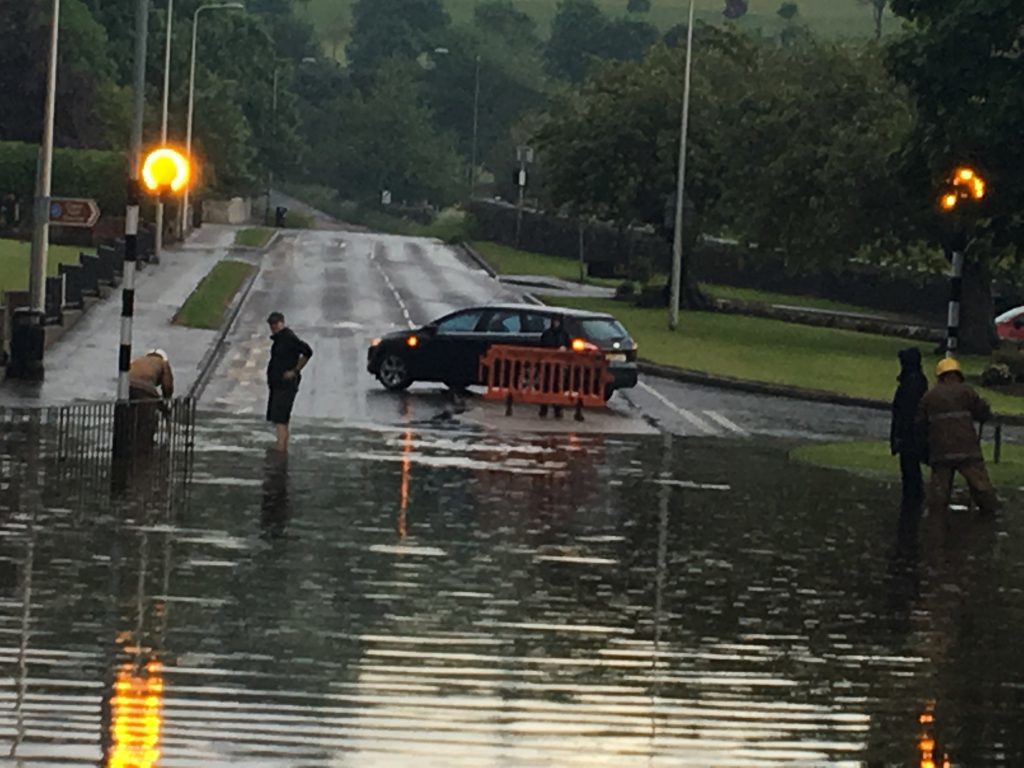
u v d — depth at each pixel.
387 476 22.42
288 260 68.19
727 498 22.06
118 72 94.44
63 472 21.20
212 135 90.56
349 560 16.36
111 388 30.19
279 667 12.16
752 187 55.72
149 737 10.38
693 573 16.56
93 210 33.53
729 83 61.16
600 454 26.23
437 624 13.78
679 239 50.59
